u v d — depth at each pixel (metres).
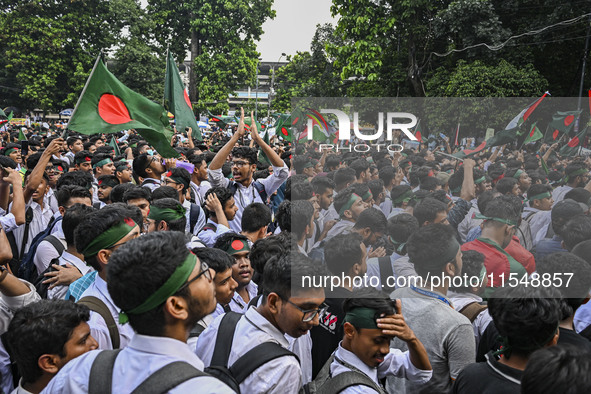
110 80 3.88
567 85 12.46
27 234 3.93
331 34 19.36
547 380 1.19
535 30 12.05
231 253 2.70
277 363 1.70
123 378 1.27
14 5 30.33
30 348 1.70
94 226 2.08
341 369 1.80
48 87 30.16
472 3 11.85
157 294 1.27
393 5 13.32
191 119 5.46
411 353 1.90
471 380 1.69
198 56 31.33
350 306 1.76
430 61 13.86
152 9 32.84
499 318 1.56
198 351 1.92
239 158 4.64
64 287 2.59
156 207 3.10
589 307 2.42
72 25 29.98
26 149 6.81
